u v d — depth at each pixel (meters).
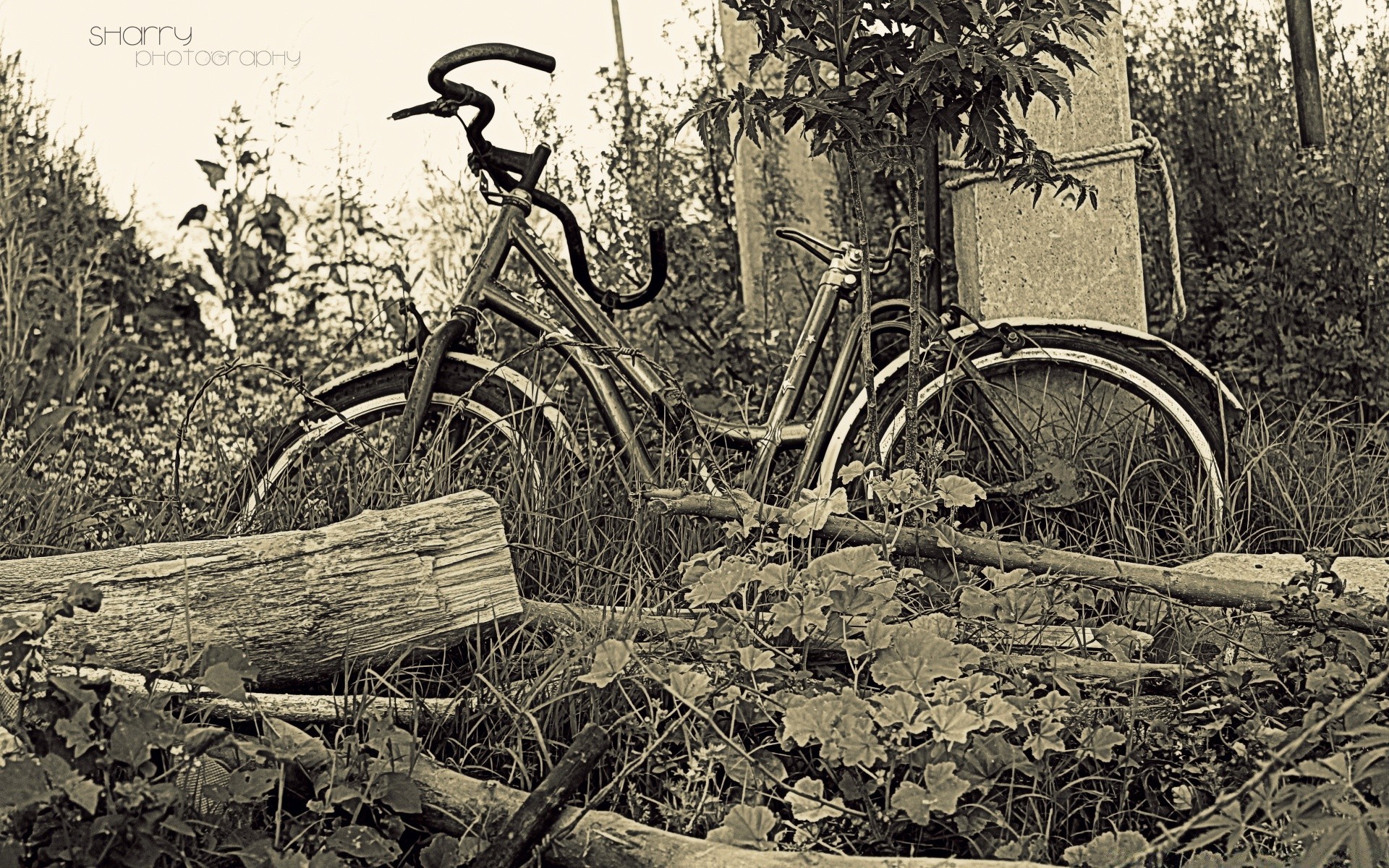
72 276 5.24
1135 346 3.62
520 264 4.78
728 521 2.85
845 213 4.83
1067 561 2.71
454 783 2.05
